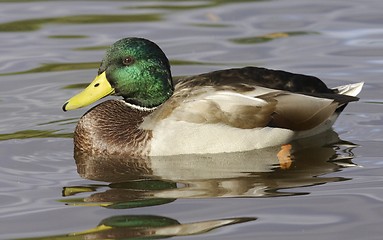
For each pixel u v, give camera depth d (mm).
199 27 20859
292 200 11922
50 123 15711
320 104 14320
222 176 13047
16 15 21844
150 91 14719
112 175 13258
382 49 19094
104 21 21359
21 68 18484
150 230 11000
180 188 12562
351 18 21156
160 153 14078
